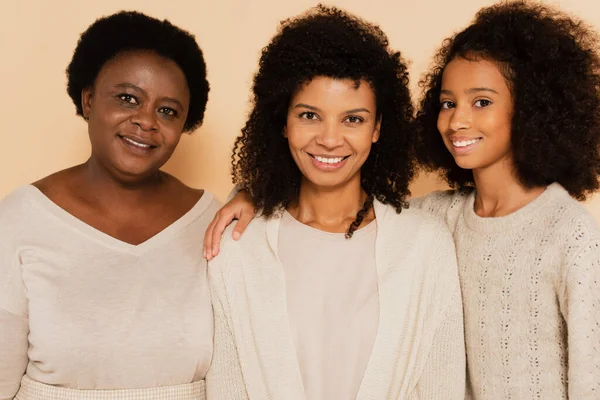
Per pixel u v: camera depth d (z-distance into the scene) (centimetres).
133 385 136
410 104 146
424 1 203
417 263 137
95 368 133
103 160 140
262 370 134
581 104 136
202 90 152
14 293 134
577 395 123
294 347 132
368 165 147
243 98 209
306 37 130
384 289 134
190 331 139
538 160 134
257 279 138
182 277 143
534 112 134
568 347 125
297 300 135
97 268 137
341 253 138
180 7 207
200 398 144
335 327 133
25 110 204
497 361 135
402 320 133
